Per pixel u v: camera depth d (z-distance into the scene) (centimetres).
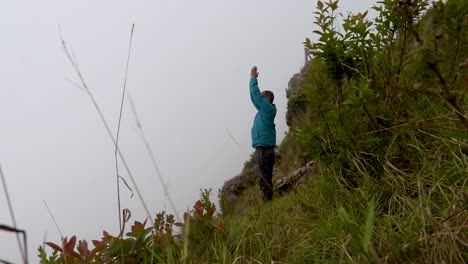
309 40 297
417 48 146
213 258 209
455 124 189
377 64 262
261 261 202
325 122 278
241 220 304
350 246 167
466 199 151
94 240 199
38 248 186
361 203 225
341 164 271
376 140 248
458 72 177
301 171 593
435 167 205
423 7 213
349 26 274
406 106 241
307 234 211
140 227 200
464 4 173
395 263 158
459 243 143
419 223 172
